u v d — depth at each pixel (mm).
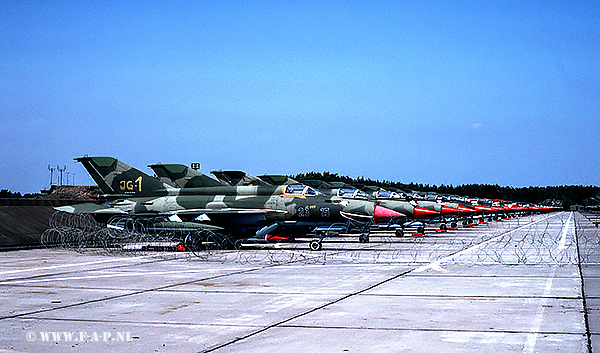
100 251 26469
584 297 11555
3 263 20453
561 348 7703
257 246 28719
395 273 16266
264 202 27266
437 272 16422
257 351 7789
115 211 28062
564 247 25859
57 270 17969
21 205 34125
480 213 54750
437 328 9031
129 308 11086
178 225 26203
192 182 29969
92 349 8023
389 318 9844
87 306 11344
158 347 8078
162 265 19422
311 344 8125
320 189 37188
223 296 12406
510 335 8484
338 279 15031
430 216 35750
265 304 11359
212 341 8375
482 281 14266
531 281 14094
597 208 155125
